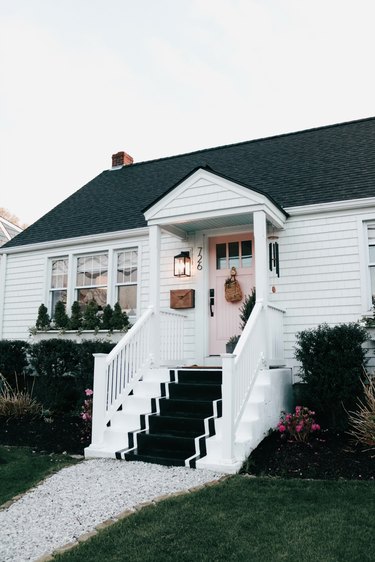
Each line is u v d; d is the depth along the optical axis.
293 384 7.45
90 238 9.93
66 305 10.30
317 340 6.46
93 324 9.20
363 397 6.20
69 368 8.33
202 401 5.97
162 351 7.75
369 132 9.95
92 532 3.34
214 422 5.57
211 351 8.27
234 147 11.85
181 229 8.54
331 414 6.54
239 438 5.30
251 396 6.00
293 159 9.88
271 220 7.43
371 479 4.45
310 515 3.48
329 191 8.05
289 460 5.05
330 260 7.62
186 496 3.96
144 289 9.24
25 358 9.46
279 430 5.98
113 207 10.94
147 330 7.13
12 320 11.00
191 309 8.54
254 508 3.64
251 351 5.92
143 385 6.68
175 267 8.59
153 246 7.57
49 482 4.62
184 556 2.89
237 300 8.17
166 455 5.34
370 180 7.93
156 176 11.82
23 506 3.97
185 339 8.48
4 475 4.94
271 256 7.79
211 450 5.23
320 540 3.07
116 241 9.77
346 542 3.03
